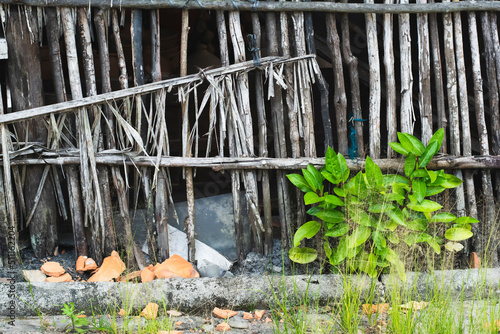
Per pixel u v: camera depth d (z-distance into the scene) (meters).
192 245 3.88
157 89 3.68
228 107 3.81
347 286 3.12
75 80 3.61
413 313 3.04
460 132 4.12
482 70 4.48
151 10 3.71
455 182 3.52
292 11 3.84
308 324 2.95
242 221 3.95
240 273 3.89
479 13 4.11
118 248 3.82
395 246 3.52
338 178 3.44
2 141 3.44
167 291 3.30
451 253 3.68
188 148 3.79
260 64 3.79
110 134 3.69
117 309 3.21
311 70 3.89
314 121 5.02
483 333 2.77
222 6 3.73
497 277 3.53
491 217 4.01
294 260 3.56
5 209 3.61
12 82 3.60
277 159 3.84
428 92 3.99
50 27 3.58
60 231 4.20
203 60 4.85
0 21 3.62
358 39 4.41
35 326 2.95
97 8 3.62
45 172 3.66
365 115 4.89
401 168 3.91
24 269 3.61
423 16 3.97
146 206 3.82
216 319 3.19
